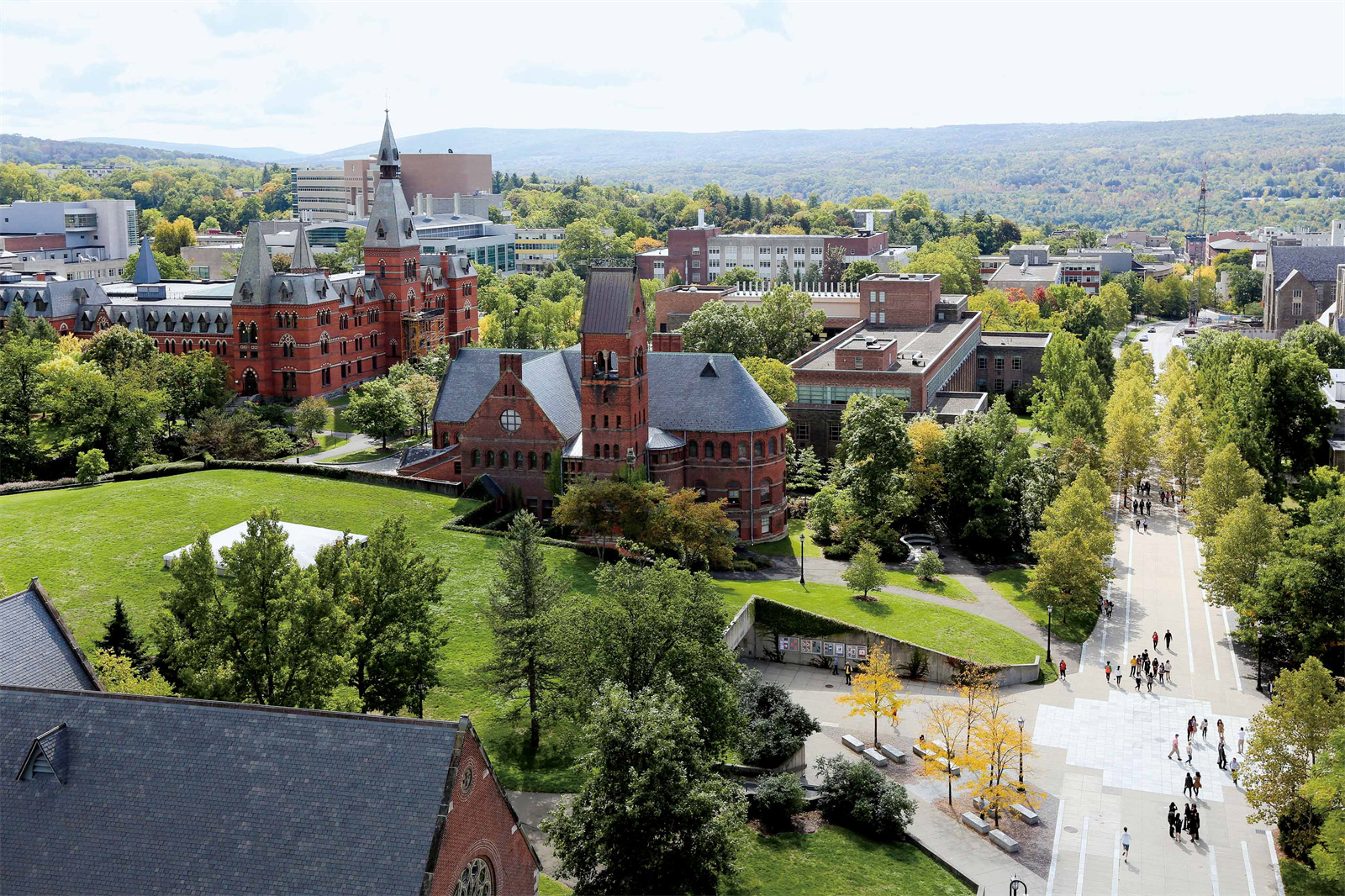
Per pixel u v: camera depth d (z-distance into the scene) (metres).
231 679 68.25
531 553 87.38
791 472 160.38
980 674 99.38
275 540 71.44
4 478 142.25
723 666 78.00
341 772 45.88
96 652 79.81
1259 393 164.00
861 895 71.88
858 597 118.38
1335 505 112.19
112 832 45.78
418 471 138.88
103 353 168.50
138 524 114.62
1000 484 138.12
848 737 93.19
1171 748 94.31
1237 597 115.94
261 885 44.06
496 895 50.41
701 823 65.81
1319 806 75.38
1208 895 75.06
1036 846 80.00
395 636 79.38
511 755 85.75
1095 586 116.50
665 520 118.44
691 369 141.88
